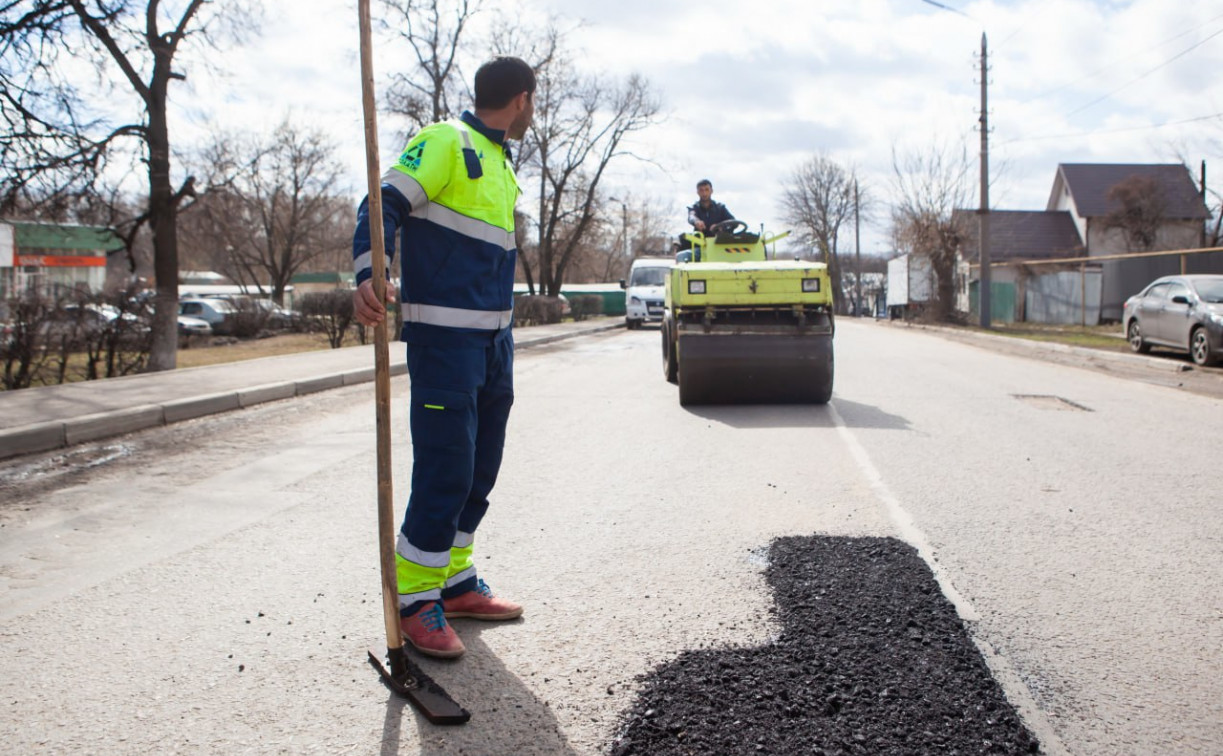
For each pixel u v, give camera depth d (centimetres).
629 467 655
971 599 375
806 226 7000
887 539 458
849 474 627
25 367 1286
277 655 318
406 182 296
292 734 261
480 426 343
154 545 459
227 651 322
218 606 368
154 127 1623
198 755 249
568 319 4316
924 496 561
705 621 347
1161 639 334
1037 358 1706
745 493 570
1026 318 3559
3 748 253
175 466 667
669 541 461
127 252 1706
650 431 819
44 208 1550
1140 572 412
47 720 270
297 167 4862
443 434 311
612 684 292
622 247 8288
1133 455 702
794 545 448
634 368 1478
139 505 546
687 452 714
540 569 416
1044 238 5088
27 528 495
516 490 580
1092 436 791
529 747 253
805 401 992
